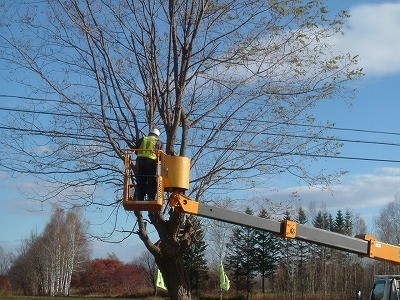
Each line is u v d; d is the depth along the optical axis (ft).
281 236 32.94
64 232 206.18
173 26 42.80
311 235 33.58
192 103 44.45
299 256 192.24
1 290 246.27
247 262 190.80
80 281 241.14
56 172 44.86
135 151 31.91
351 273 182.29
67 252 207.31
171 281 41.75
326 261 190.70
